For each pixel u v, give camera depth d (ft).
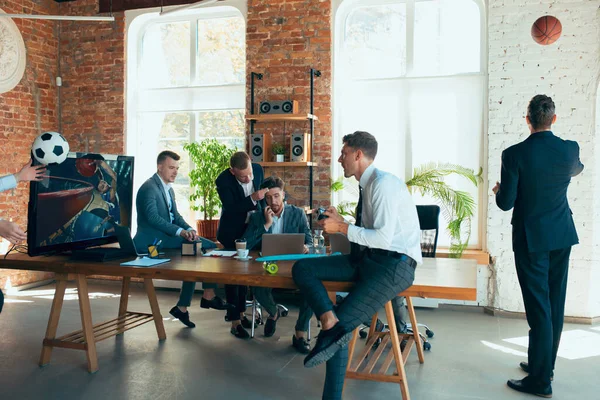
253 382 12.00
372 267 9.34
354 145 9.88
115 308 18.83
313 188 20.76
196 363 13.21
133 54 23.73
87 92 23.84
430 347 14.47
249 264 11.60
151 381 11.99
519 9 17.89
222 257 12.67
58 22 24.07
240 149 22.65
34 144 11.60
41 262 12.26
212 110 23.02
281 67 21.04
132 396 11.15
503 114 18.22
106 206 13.55
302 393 11.39
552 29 16.21
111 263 11.91
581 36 17.28
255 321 16.67
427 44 20.35
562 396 11.25
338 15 20.89
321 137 20.65
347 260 10.03
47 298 20.44
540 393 11.19
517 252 11.62
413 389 11.59
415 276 10.39
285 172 21.04
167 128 23.73
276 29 21.08
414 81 20.42
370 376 10.63
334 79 20.83
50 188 11.87
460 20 19.93
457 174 19.94
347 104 21.18
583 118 17.29
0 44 21.09
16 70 21.83
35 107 22.89
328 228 9.58
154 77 23.86
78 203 12.67
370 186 9.61
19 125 22.07
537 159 11.17
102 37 23.57
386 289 9.18
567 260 11.52
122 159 14.03
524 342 15.05
